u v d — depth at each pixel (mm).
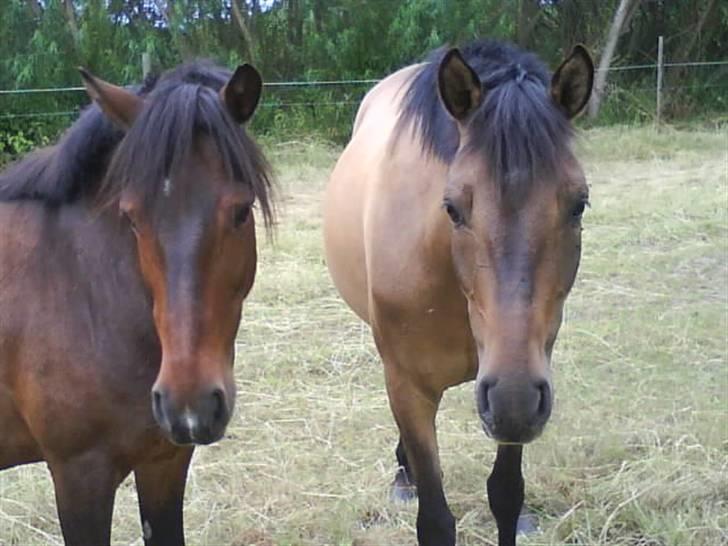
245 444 4145
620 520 3465
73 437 2465
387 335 2998
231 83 2275
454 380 2990
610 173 9625
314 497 3715
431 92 2824
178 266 2148
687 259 6488
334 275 3750
